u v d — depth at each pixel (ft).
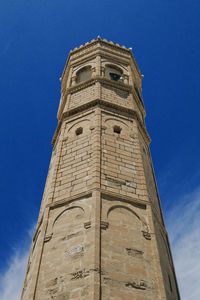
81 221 62.80
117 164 77.46
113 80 107.96
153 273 58.08
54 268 56.85
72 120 94.58
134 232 63.21
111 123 90.17
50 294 53.21
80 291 51.13
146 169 86.17
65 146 86.17
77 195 68.59
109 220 62.75
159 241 67.46
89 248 56.70
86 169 74.95
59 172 78.79
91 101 95.71
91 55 122.42
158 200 88.12
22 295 63.82
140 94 125.18
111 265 55.16
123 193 70.44
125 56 127.24
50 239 62.54
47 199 75.00
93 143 81.25
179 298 66.74
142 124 100.94
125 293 52.37
